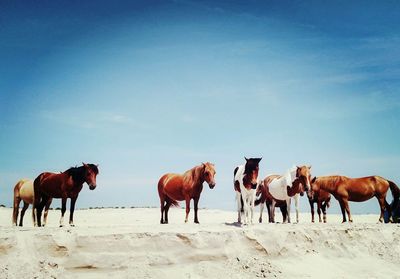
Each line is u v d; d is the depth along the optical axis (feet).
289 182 52.85
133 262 36.24
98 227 41.39
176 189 53.11
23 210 57.52
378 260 46.37
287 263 41.81
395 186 57.72
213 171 49.90
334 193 57.31
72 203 47.75
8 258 33.19
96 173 47.67
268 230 44.04
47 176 48.93
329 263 43.65
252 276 38.09
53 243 35.09
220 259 39.37
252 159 46.14
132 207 139.95
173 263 37.37
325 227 49.06
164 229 40.96
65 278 33.40
